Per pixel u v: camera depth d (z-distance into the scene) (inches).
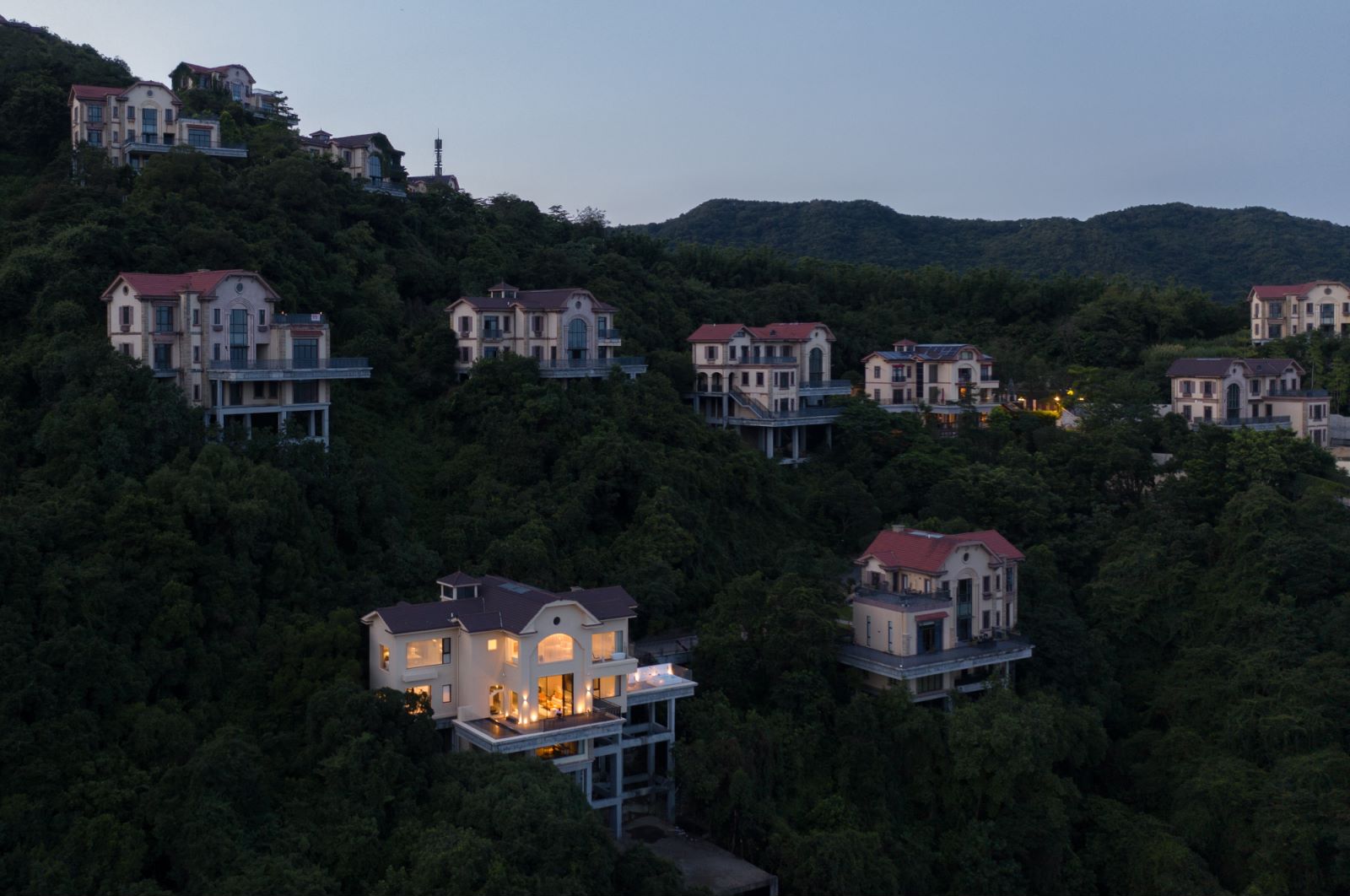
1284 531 4037.9
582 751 2819.9
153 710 2623.0
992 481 4566.9
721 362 5211.6
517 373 4293.8
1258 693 3565.5
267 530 3117.6
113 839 2365.9
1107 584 4069.9
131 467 3198.8
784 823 2918.3
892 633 3476.9
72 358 3356.3
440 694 2847.0
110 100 5064.0
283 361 3745.1
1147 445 4926.2
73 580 2716.5
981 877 3019.2
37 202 4421.8
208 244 4254.4
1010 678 3612.2
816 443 5349.4
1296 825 3016.7
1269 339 6535.4
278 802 2596.0
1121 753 3595.0
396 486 3735.2
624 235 7062.0
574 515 3774.6
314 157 5580.7
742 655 3361.2
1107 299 7017.7
